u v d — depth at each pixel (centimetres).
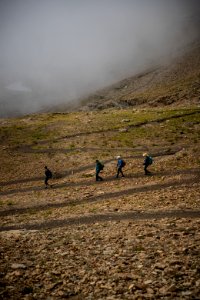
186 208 2159
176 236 1555
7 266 1365
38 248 1598
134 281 1145
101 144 5856
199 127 6562
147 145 5453
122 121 8025
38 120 9831
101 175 3950
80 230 1934
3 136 7481
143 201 2542
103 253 1446
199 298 971
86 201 2908
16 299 1079
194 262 1228
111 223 2023
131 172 3878
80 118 9244
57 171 4462
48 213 2605
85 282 1179
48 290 1140
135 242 1545
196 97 15025
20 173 4509
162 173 3609
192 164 3812
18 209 2909
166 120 7812
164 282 1104
